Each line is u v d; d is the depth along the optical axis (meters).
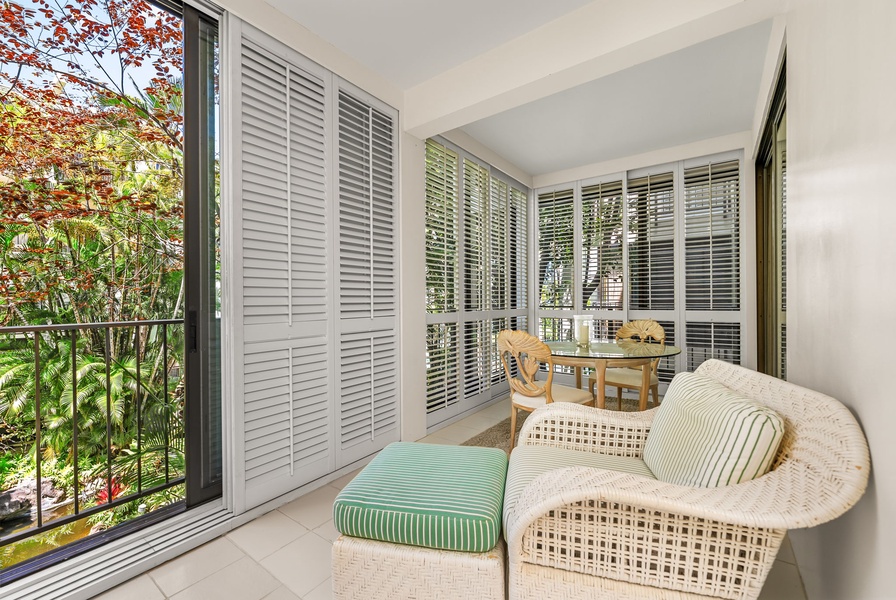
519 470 1.28
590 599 0.91
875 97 0.75
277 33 1.94
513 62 2.20
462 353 3.44
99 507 1.75
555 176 4.52
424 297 2.92
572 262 4.44
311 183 2.13
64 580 1.34
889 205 0.69
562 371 4.55
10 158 2.29
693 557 0.86
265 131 1.91
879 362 0.72
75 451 1.66
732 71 2.46
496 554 1.04
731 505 0.80
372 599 1.10
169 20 2.37
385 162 2.63
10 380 2.21
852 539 0.86
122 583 1.40
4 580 1.32
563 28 2.01
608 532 0.91
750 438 0.94
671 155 3.77
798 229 1.37
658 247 3.93
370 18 2.01
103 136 2.56
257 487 1.85
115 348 2.63
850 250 0.88
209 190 1.81
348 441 2.33
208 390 1.83
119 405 2.46
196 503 1.80
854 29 0.86
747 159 3.41
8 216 2.31
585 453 1.43
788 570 1.39
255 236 1.86
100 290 2.61
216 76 1.82
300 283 2.07
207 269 1.82
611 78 2.54
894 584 0.65
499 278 4.07
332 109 2.25
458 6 1.93
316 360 2.14
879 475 0.72
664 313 3.89
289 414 2.00
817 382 1.13
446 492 1.16
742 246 3.47
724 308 3.58
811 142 1.20
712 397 1.17
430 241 3.10
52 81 2.33
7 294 2.30
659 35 1.74
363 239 2.47
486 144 3.71
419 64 2.43
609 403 3.81
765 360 3.32
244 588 1.38
